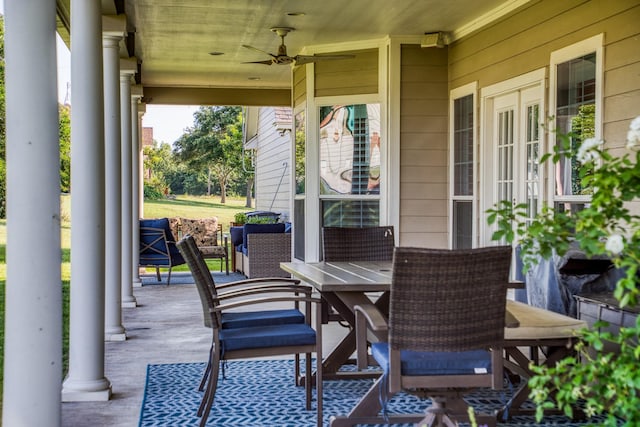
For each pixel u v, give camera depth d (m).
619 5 5.20
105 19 6.06
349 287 3.81
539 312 4.18
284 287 4.33
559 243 2.14
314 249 9.25
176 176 29.75
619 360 1.96
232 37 8.78
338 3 7.14
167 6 7.26
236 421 3.92
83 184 4.49
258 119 19.30
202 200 29.75
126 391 4.59
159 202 28.61
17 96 3.08
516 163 6.98
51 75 3.12
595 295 4.31
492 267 3.00
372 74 8.87
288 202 14.70
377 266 4.94
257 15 7.66
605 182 1.98
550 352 4.03
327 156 9.22
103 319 4.53
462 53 8.15
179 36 8.71
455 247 8.45
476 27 7.73
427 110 8.62
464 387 3.10
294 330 3.99
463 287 2.98
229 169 29.61
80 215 4.48
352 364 5.18
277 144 16.03
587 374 2.01
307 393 4.13
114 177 6.20
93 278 4.47
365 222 9.00
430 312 2.99
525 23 6.66
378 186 8.88
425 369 3.08
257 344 3.81
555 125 6.11
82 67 4.55
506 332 3.80
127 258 8.24
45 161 3.10
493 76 7.36
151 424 3.88
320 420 3.76
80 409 4.20
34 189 3.07
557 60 6.07
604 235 2.02
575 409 3.88
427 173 8.64
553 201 6.13
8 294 3.07
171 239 10.54
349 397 4.37
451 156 8.47
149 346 6.03
